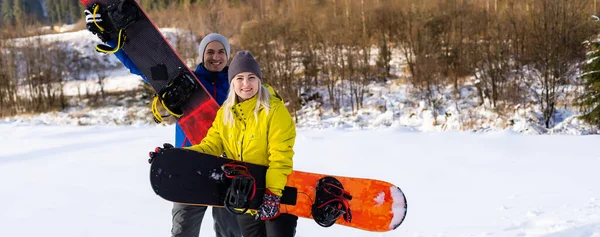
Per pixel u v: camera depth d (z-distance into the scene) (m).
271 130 2.29
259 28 21.58
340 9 24.81
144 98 20.41
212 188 2.37
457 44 17.88
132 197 4.99
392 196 2.57
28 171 6.60
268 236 2.40
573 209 3.91
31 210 4.55
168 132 10.57
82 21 46.03
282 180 2.24
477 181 5.34
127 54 3.02
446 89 16.53
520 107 14.00
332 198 2.40
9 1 64.50
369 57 20.31
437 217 4.04
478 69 16.31
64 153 8.12
